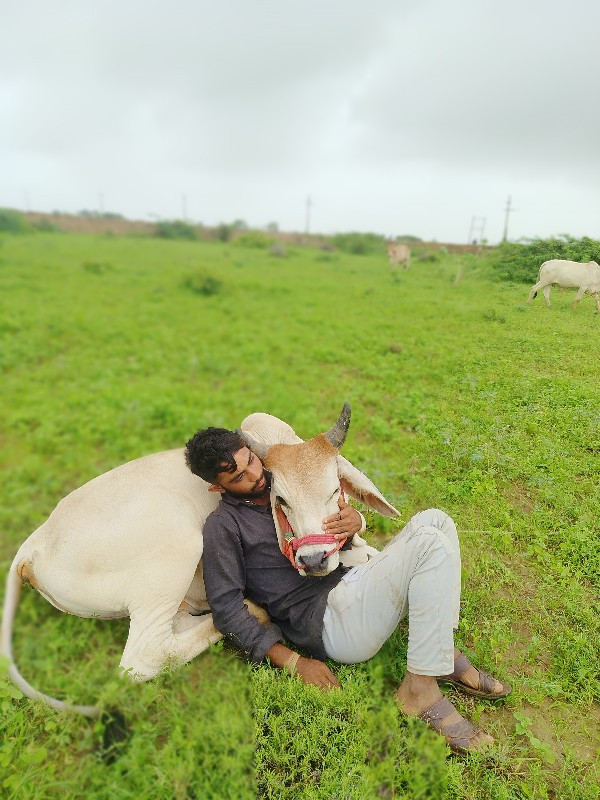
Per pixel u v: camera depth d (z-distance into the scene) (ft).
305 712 6.63
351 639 7.00
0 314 21.99
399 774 5.94
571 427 10.28
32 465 12.21
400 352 14.92
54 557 7.78
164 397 15.49
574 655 7.02
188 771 5.97
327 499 7.37
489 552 8.71
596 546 8.43
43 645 7.93
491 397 11.34
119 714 6.73
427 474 10.59
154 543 7.71
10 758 6.34
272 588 7.54
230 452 7.27
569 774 5.91
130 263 33.17
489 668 7.09
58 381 16.79
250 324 21.26
